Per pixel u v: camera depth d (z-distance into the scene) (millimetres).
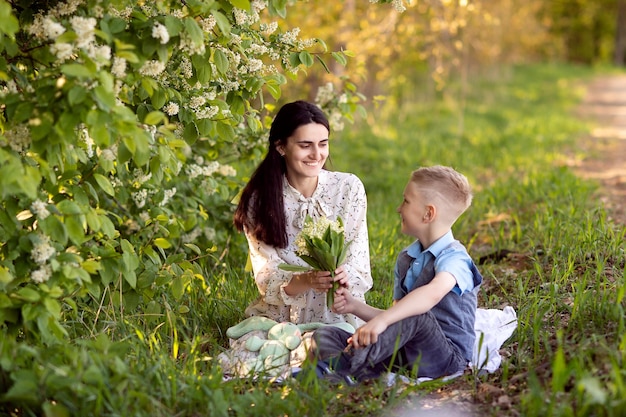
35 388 2723
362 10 10078
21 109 2980
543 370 3199
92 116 2863
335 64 9922
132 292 3799
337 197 3893
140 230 4273
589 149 11711
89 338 3539
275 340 3549
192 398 2975
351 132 11141
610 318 3438
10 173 2777
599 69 41438
